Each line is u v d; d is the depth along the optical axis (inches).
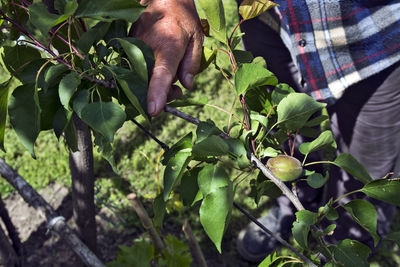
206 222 33.1
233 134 126.9
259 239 111.7
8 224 100.4
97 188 123.9
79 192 83.1
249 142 42.9
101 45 37.1
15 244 103.0
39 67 37.6
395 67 70.3
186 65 48.2
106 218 122.5
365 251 38.6
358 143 83.0
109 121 32.9
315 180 40.8
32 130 35.7
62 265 115.0
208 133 37.3
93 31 36.1
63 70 35.1
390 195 37.7
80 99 34.0
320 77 73.4
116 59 40.2
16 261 99.4
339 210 93.1
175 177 35.7
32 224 127.0
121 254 74.7
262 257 111.7
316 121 43.5
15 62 44.6
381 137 79.2
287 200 106.1
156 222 39.8
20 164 142.9
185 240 117.7
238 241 115.6
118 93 36.4
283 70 89.1
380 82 72.4
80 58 38.9
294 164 39.5
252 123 42.9
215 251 116.4
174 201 79.4
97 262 69.2
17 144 148.3
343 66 71.6
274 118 46.4
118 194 132.3
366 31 67.9
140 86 37.0
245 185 126.5
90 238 92.0
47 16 30.8
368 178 39.7
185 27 48.2
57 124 36.3
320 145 40.8
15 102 35.7
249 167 38.3
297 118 40.2
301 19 69.7
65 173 140.9
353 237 95.0
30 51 44.6
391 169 84.0
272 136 45.4
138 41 39.5
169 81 43.3
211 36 48.3
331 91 74.0
